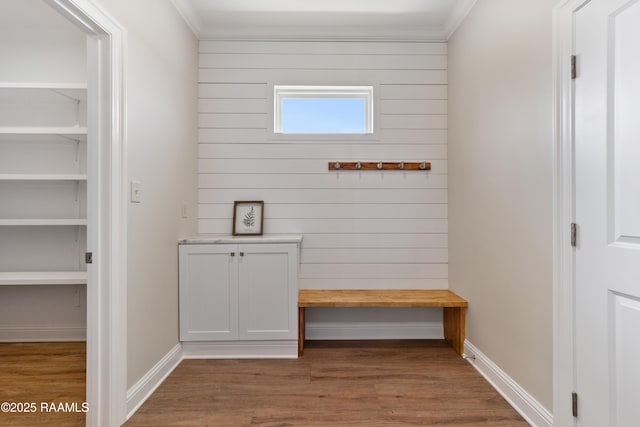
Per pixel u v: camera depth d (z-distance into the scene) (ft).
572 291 4.91
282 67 9.74
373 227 9.78
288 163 9.76
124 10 5.80
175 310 8.06
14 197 9.39
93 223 5.44
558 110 5.09
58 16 8.61
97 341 5.43
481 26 7.63
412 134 9.80
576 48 4.81
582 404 4.75
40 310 9.50
